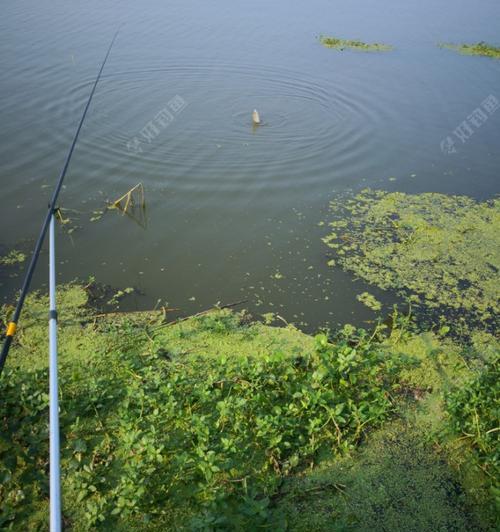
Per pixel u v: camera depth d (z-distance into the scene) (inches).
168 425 173.8
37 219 287.6
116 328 220.2
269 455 164.9
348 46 554.3
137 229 285.0
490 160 364.8
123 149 354.9
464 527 149.7
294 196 317.7
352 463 166.1
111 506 149.5
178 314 230.4
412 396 192.9
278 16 640.4
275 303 238.5
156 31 563.2
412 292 247.4
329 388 188.9
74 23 574.6
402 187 331.0
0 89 421.4
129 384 191.3
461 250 275.6
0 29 546.0
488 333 224.5
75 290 241.3
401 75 490.0
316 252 272.5
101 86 437.4
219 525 143.3
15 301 233.5
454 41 585.3
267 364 194.9
